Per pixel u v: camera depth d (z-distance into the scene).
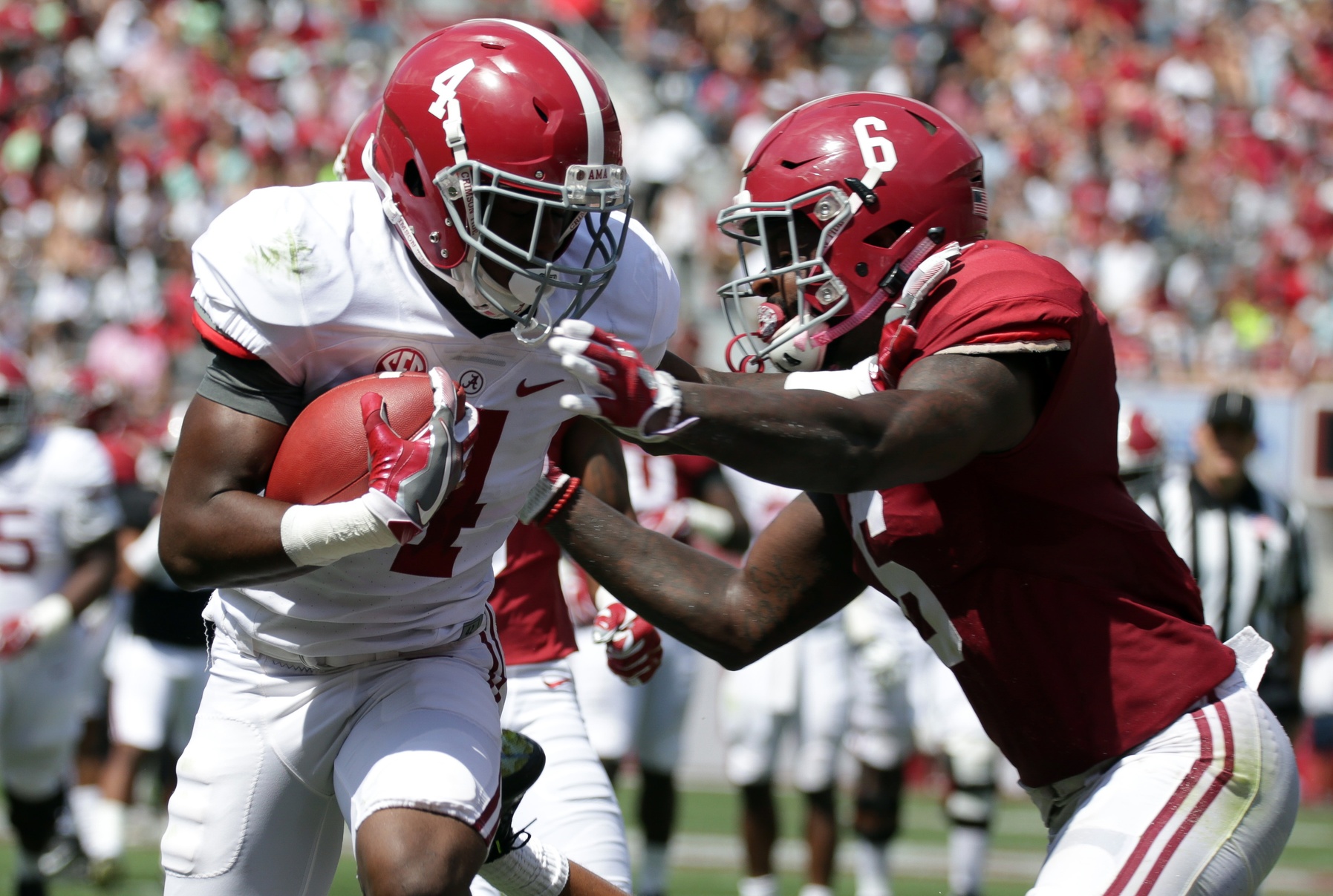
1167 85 54.84
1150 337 43.69
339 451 8.12
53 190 47.62
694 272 45.44
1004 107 53.69
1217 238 49.28
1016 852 25.27
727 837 25.47
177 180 46.81
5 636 17.14
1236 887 8.25
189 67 51.34
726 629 9.66
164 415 34.72
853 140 8.99
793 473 7.34
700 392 7.24
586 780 11.85
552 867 9.77
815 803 19.66
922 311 8.38
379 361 8.59
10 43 52.31
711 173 48.53
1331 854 25.58
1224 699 8.54
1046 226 48.97
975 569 8.59
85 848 21.55
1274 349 42.22
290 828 9.20
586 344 7.13
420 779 8.29
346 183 8.86
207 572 8.24
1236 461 17.25
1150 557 8.69
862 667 19.78
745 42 53.78
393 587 8.88
